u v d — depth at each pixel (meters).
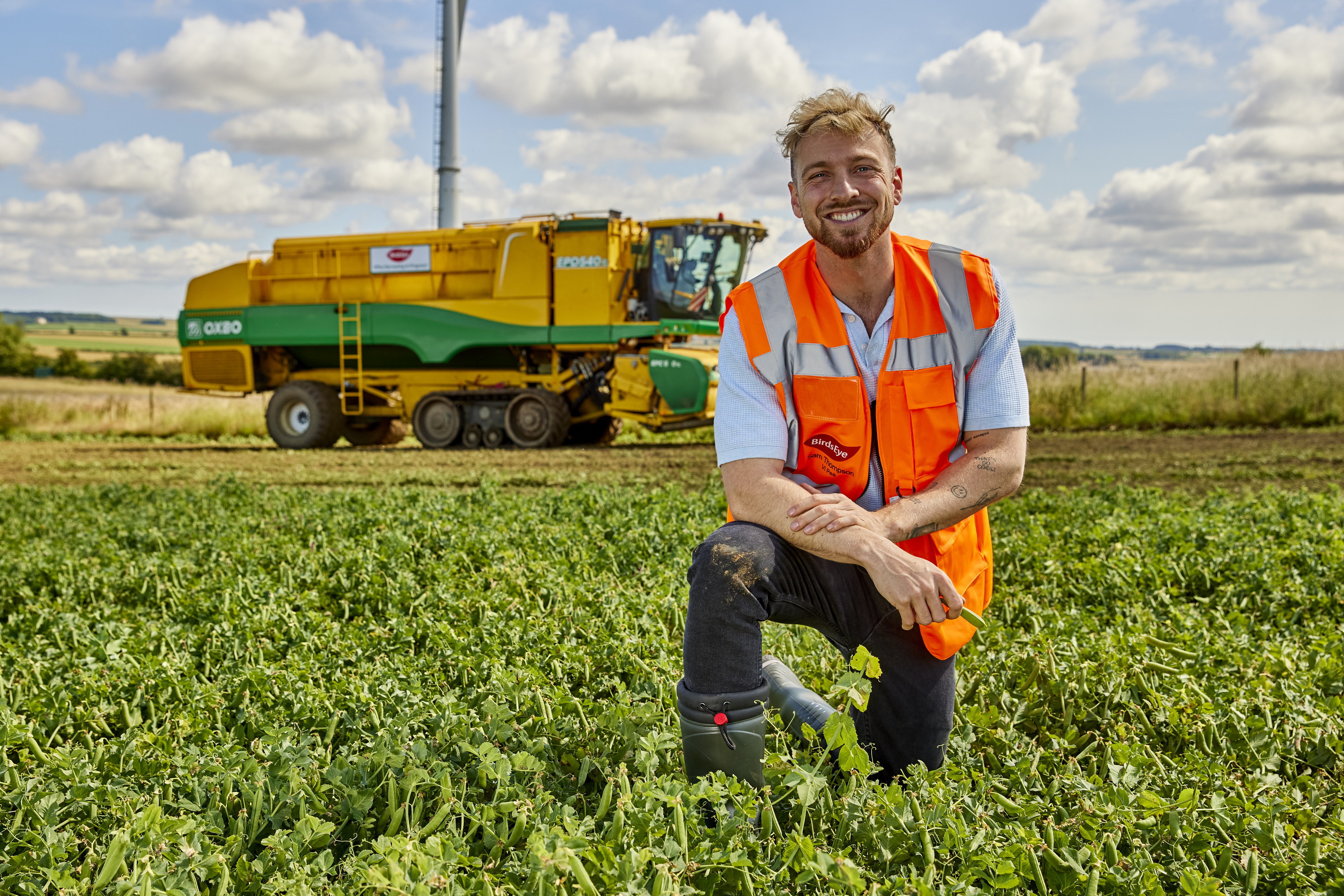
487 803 2.55
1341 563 5.03
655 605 4.43
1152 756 2.79
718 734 2.35
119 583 5.59
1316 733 2.93
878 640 2.56
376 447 19.98
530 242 17.25
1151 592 4.72
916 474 2.55
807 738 2.67
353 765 2.70
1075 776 2.67
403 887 1.95
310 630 4.41
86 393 49.22
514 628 4.11
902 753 2.69
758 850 2.15
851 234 2.39
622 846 2.09
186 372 19.94
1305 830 2.41
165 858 2.12
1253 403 18.64
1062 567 5.13
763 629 3.98
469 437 18.28
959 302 2.52
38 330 126.19
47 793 2.50
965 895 2.01
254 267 19.42
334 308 18.50
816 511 2.33
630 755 2.71
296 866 2.12
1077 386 19.88
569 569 5.48
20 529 7.95
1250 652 3.66
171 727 3.21
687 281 16.50
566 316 17.09
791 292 2.55
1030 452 13.94
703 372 16.08
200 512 8.33
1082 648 3.59
